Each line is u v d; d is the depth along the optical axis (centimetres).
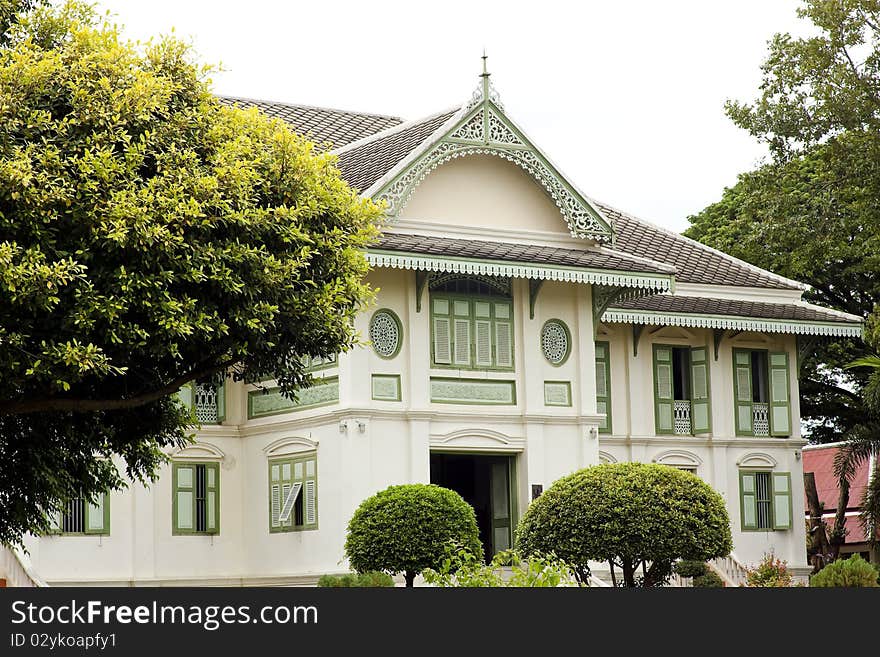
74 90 1678
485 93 3106
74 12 1858
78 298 1602
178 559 3094
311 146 1909
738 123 3744
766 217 3788
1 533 2067
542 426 3169
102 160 1633
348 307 1945
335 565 2919
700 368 3628
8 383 1616
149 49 1852
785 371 3738
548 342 3222
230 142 1806
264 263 1756
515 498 3142
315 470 3006
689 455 3581
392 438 2975
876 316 3098
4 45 1836
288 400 3094
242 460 3206
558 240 3247
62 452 2045
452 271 2950
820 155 3712
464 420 3077
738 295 3706
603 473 2530
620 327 3556
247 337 1794
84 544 2984
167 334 1677
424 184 3072
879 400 3653
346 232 1928
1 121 1617
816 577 2689
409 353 3014
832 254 4022
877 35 3569
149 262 1647
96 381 1845
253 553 3155
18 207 1580
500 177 3181
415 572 2558
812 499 4603
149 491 3075
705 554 2494
